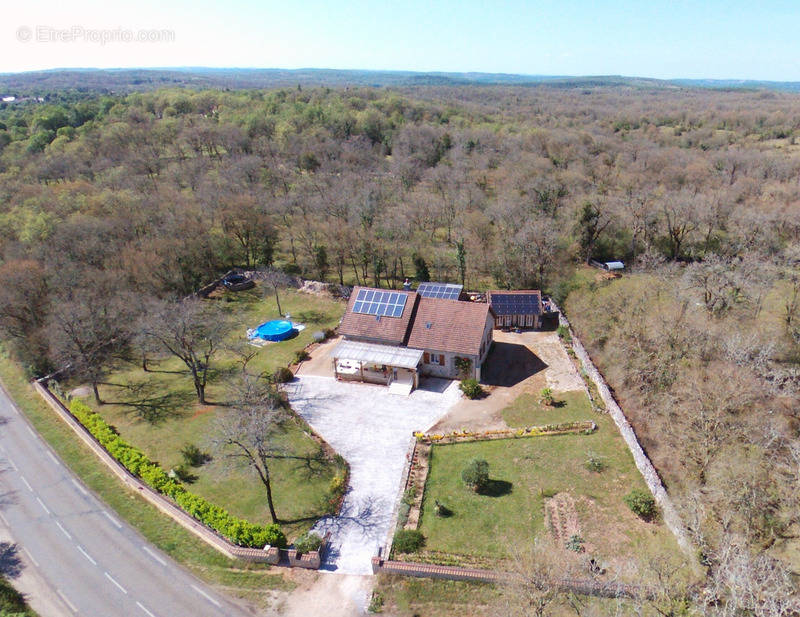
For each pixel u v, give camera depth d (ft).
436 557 100.73
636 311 169.78
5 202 271.08
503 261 230.48
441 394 156.76
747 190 305.32
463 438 135.74
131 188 289.94
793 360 146.82
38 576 103.35
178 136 411.34
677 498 103.81
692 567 86.22
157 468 126.62
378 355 161.68
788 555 85.51
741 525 91.56
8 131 439.63
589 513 108.78
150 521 116.57
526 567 84.99
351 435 139.64
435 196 310.65
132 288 213.25
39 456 141.38
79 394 169.48
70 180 328.08
